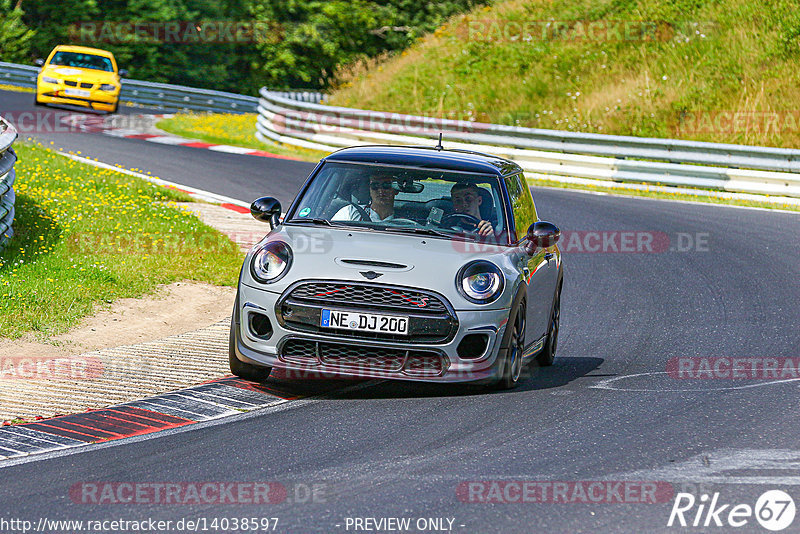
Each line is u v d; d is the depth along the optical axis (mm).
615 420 23156
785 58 101438
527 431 22109
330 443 21078
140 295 36062
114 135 90062
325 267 24578
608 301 41062
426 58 117938
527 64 111375
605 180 78312
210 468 19328
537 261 28328
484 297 24609
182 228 48625
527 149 82688
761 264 48969
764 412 24078
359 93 113375
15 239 40312
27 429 21953
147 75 153625
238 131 105688
